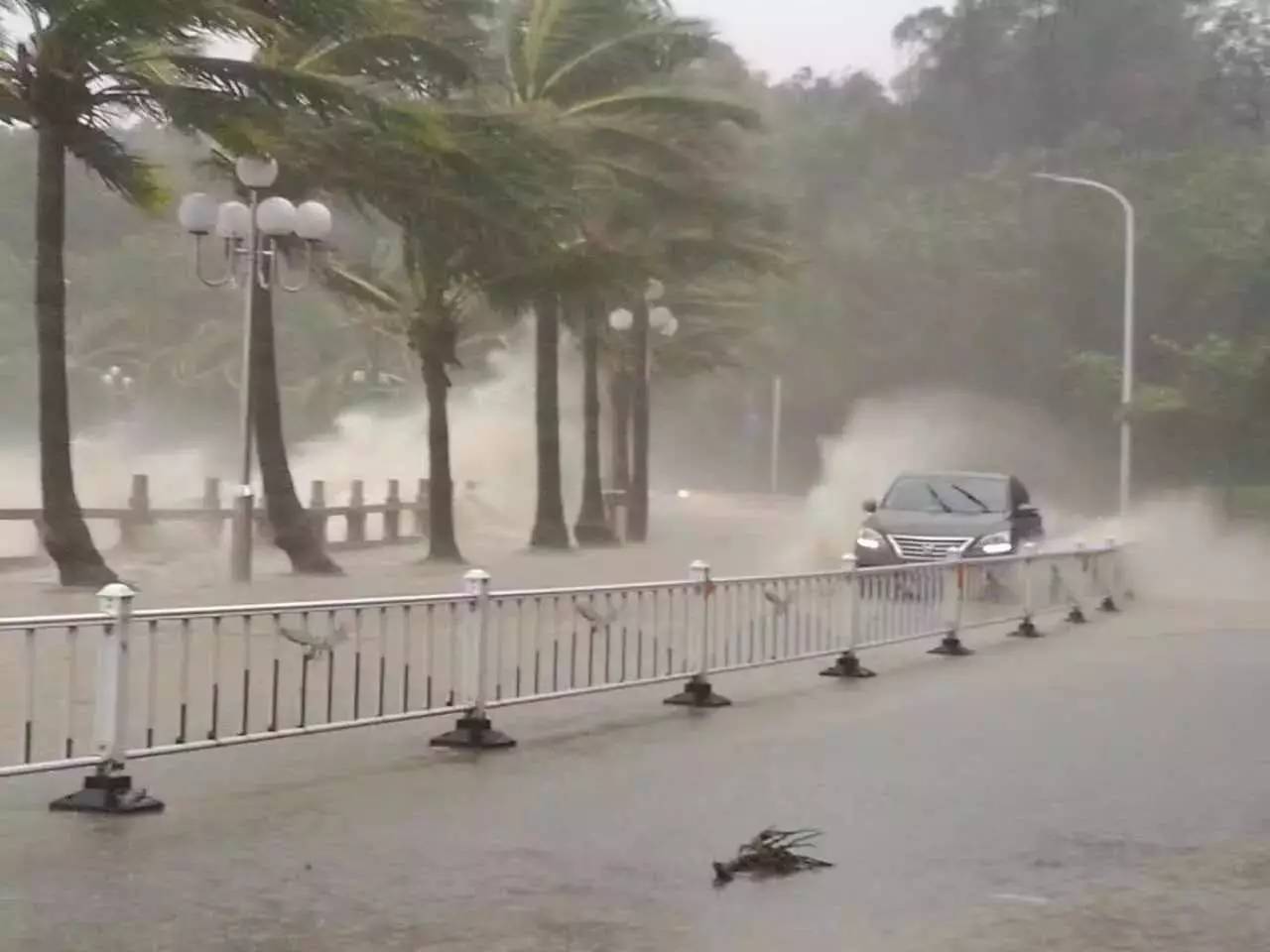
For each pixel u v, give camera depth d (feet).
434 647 40.24
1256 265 202.28
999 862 27.32
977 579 63.31
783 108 265.34
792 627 50.75
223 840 28.17
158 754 31.12
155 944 21.91
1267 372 163.73
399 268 110.63
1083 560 75.72
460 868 26.40
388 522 119.14
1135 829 30.07
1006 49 272.51
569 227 100.07
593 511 124.06
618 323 124.98
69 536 73.51
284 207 80.28
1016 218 228.43
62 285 73.10
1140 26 265.34
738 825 29.89
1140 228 212.43
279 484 87.04
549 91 102.22
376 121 73.36
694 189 111.34
